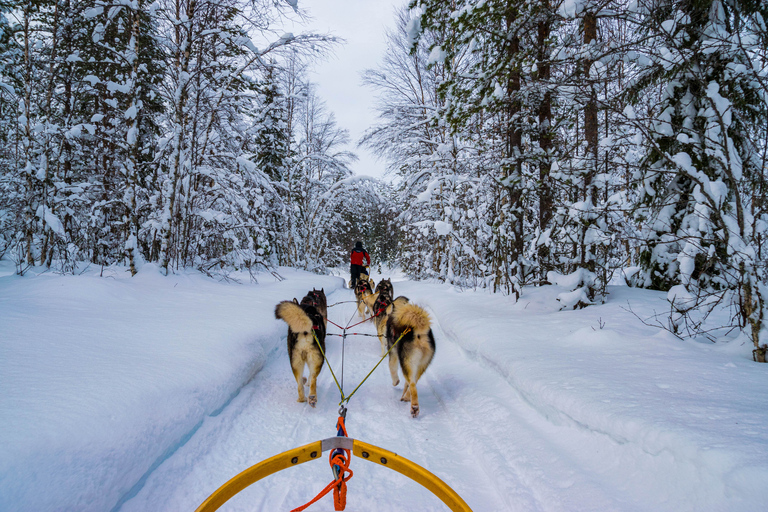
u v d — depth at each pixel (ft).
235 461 11.01
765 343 13.21
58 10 30.48
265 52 32.40
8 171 38.24
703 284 21.68
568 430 11.14
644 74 23.85
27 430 7.95
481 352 18.49
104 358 13.03
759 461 7.04
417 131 54.90
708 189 15.23
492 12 26.53
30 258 30.40
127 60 30.71
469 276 53.57
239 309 25.11
